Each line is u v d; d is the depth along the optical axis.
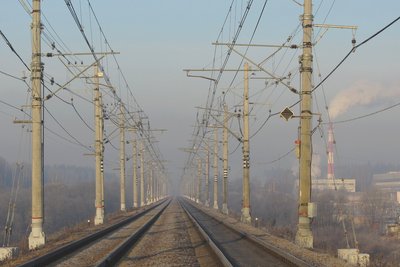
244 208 43.50
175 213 66.81
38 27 25.41
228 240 28.19
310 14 23.52
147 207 91.06
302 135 23.78
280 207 115.69
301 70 23.75
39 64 25.36
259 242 24.09
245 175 43.59
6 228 27.80
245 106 43.56
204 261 19.36
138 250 23.83
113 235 33.47
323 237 53.75
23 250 24.47
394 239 53.75
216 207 77.12
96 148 45.41
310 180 23.91
